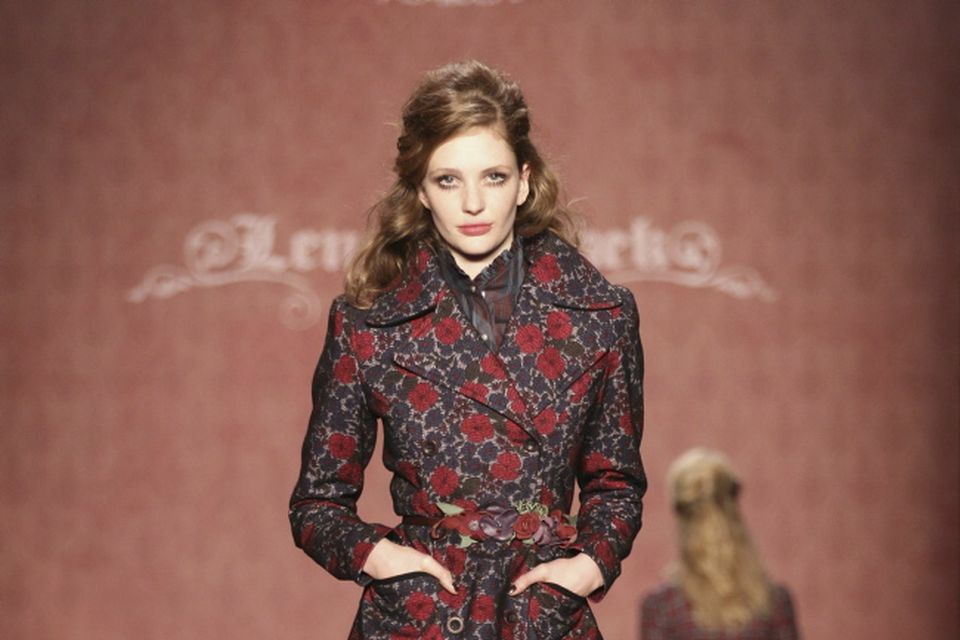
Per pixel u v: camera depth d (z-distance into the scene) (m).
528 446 6.64
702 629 11.75
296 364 15.93
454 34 16.00
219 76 15.97
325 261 15.91
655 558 15.97
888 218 16.09
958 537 16.09
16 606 15.95
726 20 16.06
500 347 6.72
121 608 15.91
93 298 15.98
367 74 15.98
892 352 16.12
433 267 6.89
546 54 15.99
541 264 6.91
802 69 16.08
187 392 15.95
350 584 15.88
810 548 16.08
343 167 15.95
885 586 16.11
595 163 15.95
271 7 15.98
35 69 15.98
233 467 15.95
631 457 6.96
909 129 16.11
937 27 16.08
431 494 6.65
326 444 6.89
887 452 16.12
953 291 16.09
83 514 15.95
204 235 15.95
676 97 16.00
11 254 15.98
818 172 16.08
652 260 15.95
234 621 15.87
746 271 16.03
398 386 6.73
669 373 16.00
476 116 6.50
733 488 12.05
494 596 6.45
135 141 15.95
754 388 16.05
